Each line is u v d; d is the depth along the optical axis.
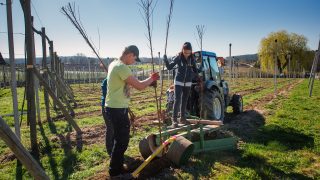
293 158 5.98
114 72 4.79
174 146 5.36
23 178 5.22
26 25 6.46
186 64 6.62
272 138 7.46
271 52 59.25
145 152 5.76
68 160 6.05
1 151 6.78
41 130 8.68
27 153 3.05
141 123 9.60
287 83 33.31
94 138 7.86
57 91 12.38
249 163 5.74
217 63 10.20
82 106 14.47
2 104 14.93
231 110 12.32
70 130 8.78
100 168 5.60
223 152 6.38
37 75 7.35
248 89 24.44
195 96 8.38
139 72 40.19
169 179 5.00
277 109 12.00
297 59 59.53
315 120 9.48
